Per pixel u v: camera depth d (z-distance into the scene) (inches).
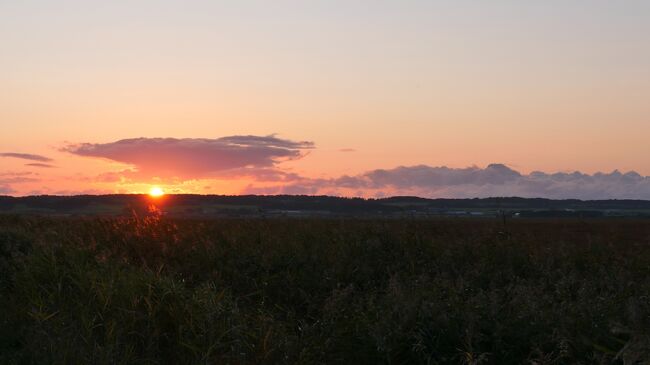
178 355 273.6
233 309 304.3
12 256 419.8
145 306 305.7
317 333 295.7
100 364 246.5
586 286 349.4
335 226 619.2
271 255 461.1
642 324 227.1
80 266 372.5
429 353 255.8
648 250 507.8
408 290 325.1
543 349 246.4
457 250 502.9
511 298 328.2
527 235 568.1
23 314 309.9
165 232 579.5
